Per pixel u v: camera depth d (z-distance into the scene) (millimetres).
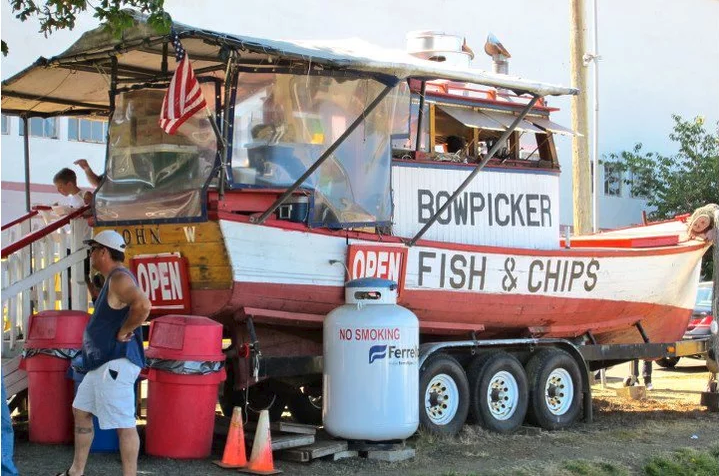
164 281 9344
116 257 7508
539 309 11617
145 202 9273
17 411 10898
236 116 9008
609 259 12266
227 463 8352
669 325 13359
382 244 10062
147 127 9445
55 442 8977
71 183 11125
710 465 10102
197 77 9141
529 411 11344
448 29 24609
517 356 11562
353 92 9758
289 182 9273
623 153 29219
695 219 13445
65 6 9867
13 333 9828
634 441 10867
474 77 9805
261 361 9297
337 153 9672
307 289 9492
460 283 10797
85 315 9195
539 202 11938
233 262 8914
